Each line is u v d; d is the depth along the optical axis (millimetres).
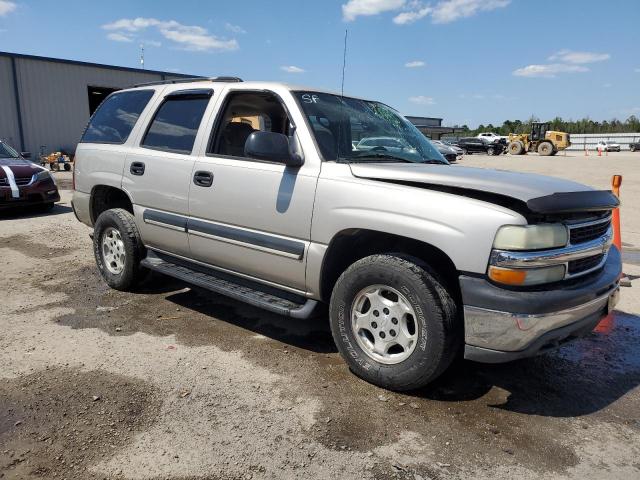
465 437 2852
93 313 4617
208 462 2568
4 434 2750
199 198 4215
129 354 3771
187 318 4551
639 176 21562
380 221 3166
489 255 2838
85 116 26375
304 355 3854
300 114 3742
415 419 3012
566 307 2900
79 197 5562
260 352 3883
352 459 2625
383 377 3275
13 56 23672
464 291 2914
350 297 3400
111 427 2838
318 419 2975
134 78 27812
